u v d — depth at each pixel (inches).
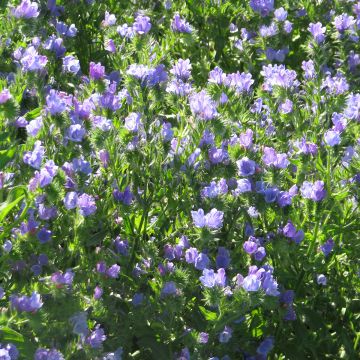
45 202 236.8
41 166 247.4
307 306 302.2
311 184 279.7
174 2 465.7
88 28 442.6
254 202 274.7
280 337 290.4
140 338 260.7
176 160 271.6
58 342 213.0
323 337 297.7
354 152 295.6
